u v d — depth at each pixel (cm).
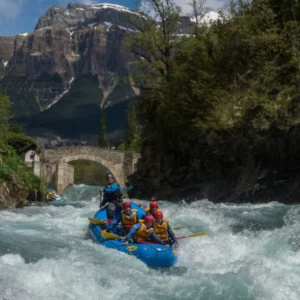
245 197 2405
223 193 2609
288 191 2200
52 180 6059
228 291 874
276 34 2802
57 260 1071
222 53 3086
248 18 3022
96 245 1318
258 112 2538
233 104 2706
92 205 3080
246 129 2562
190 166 3088
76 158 6975
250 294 859
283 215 1744
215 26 3381
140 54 3762
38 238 1421
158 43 3619
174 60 3547
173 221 1695
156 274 1027
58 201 3656
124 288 907
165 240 1281
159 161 3444
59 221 1867
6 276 913
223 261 1153
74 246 1314
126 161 7375
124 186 7344
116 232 1408
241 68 2961
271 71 2677
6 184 2523
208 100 2881
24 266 1000
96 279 949
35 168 4406
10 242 1324
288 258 1138
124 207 1367
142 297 859
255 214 1792
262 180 2373
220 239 1370
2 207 2397
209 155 2844
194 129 2967
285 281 927
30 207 2470
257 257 1122
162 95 3403
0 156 2731
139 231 1255
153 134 3572
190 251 1253
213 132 2753
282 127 2288
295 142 2238
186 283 931
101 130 10850
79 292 867
